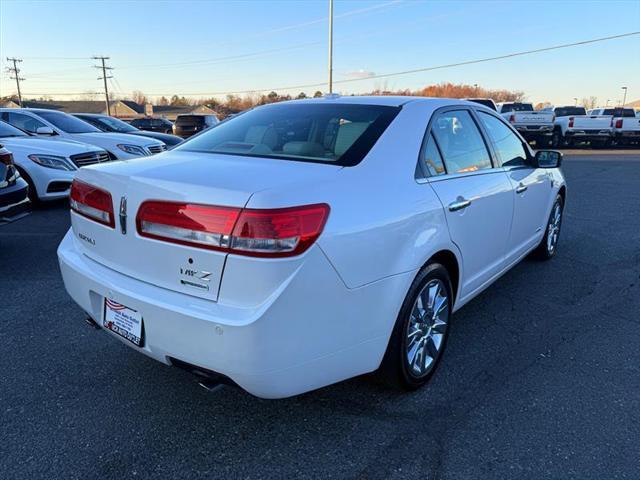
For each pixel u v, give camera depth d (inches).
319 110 119.7
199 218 81.0
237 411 104.1
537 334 141.6
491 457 91.3
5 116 371.9
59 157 292.7
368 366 96.0
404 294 98.1
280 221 77.9
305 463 89.4
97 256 101.1
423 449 93.3
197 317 80.3
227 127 126.1
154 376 116.6
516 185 149.9
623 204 343.0
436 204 106.7
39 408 103.7
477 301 165.3
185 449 92.5
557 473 87.5
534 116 863.1
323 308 83.8
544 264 205.3
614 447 94.4
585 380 117.7
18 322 142.9
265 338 78.4
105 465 88.0
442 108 125.0
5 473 85.6
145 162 102.7
